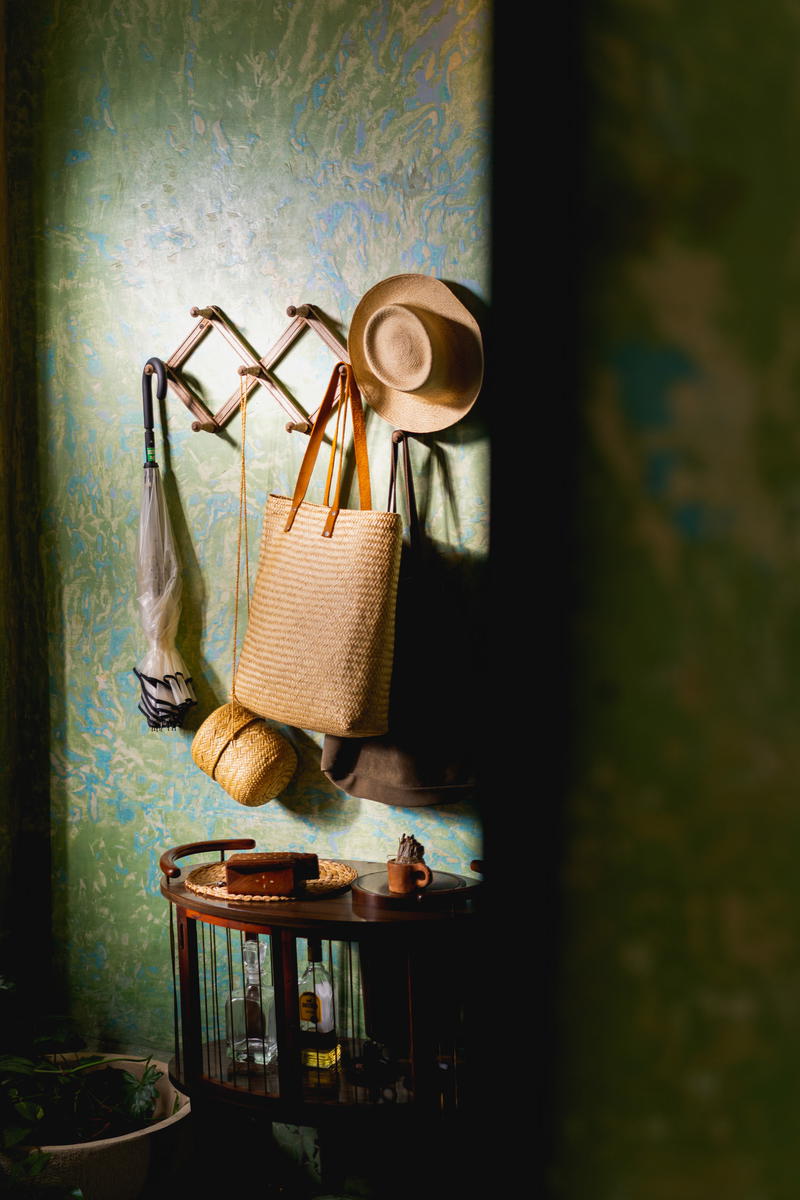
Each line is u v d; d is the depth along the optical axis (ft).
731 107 0.59
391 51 7.29
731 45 0.59
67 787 8.68
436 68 7.14
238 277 7.93
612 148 0.60
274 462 7.86
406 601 7.00
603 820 0.61
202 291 8.06
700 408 0.58
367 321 7.16
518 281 0.63
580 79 0.61
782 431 0.57
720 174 0.58
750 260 0.58
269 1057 6.93
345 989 7.55
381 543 6.57
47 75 8.50
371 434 7.46
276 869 6.54
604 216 0.60
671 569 0.59
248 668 7.08
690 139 0.59
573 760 0.62
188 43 8.00
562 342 0.61
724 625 0.59
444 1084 6.29
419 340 6.61
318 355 7.66
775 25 0.58
